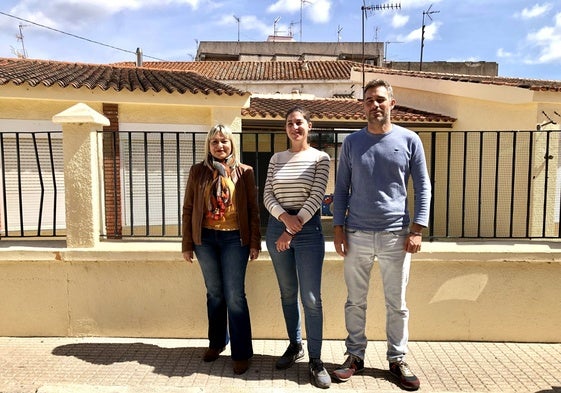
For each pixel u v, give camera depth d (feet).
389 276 11.59
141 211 25.89
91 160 13.70
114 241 14.61
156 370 12.33
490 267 13.79
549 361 12.89
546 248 13.78
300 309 14.32
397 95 37.76
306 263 11.44
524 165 22.71
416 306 13.97
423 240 15.65
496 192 14.48
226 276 12.00
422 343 13.99
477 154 26.55
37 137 24.13
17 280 13.97
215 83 29.50
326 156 11.69
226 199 11.92
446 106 31.19
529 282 13.80
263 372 12.29
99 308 14.11
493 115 25.71
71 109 13.57
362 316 12.13
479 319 13.97
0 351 13.28
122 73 31.94
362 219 11.45
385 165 11.14
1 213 23.65
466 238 14.60
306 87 61.46
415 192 11.22
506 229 23.90
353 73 44.93
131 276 14.03
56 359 12.86
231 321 12.11
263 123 29.63
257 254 12.44
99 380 11.77
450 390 11.42
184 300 14.11
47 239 15.28
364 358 12.92
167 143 26.07
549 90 21.53
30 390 11.30
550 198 22.12
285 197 11.51
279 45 102.58
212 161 12.09
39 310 14.10
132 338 14.21
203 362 12.81
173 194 26.32
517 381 11.84
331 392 11.21
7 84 22.07
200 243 11.97
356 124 30.45
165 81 28.73
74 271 13.96
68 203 13.75
